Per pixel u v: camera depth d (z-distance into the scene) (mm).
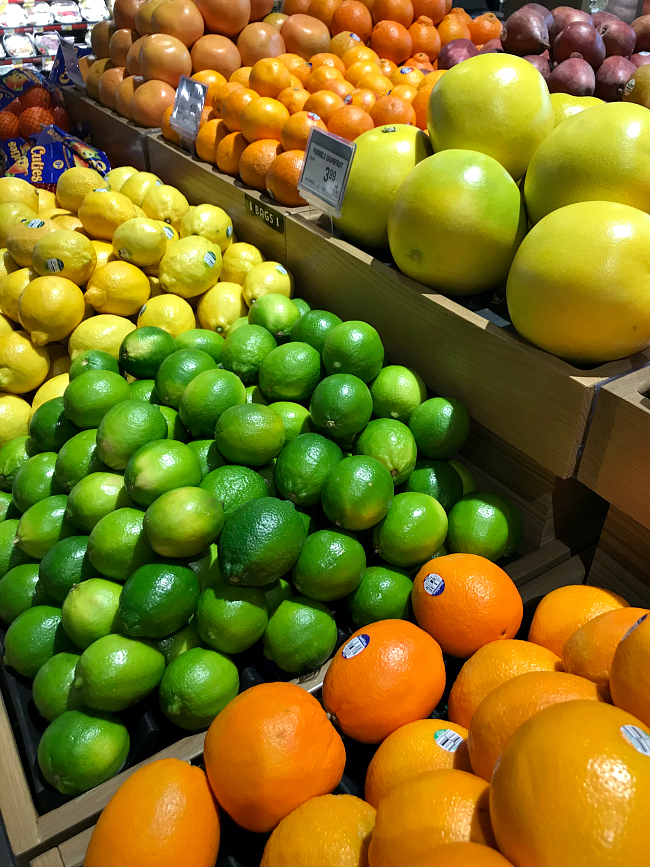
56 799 791
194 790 657
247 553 809
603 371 863
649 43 1691
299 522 864
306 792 654
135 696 795
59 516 1012
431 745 675
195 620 853
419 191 1004
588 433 869
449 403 1046
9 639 912
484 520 970
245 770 638
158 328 1287
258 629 838
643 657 560
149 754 833
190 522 826
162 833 610
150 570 822
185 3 2078
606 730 476
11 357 1380
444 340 1081
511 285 901
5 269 1619
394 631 776
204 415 1064
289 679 885
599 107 914
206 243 1510
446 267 1032
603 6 2070
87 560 926
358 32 2068
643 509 828
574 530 1104
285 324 1276
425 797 559
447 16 2188
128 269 1448
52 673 835
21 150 2314
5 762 809
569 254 807
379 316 1239
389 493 923
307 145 1316
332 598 883
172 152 1943
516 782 473
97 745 762
